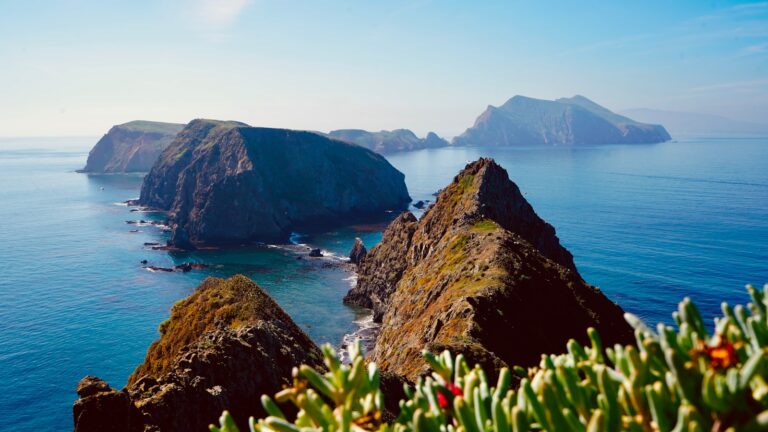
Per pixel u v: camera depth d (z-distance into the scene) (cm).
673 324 10881
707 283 13075
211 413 3025
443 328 5681
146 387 3041
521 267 7088
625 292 12594
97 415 2395
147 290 14412
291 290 14500
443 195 12194
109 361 10356
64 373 9881
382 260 13188
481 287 6309
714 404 377
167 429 2736
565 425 453
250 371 3500
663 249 16462
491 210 10662
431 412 514
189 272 16325
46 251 18988
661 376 435
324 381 491
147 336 11400
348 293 13675
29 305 13288
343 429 461
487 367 4453
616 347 472
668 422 407
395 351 6838
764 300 476
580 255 16000
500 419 467
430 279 8512
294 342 4994
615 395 437
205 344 3684
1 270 16475
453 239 9144
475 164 12331
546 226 12094
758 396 376
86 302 13450
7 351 10688
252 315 6412
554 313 6669
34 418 8531
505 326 5684
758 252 15675
